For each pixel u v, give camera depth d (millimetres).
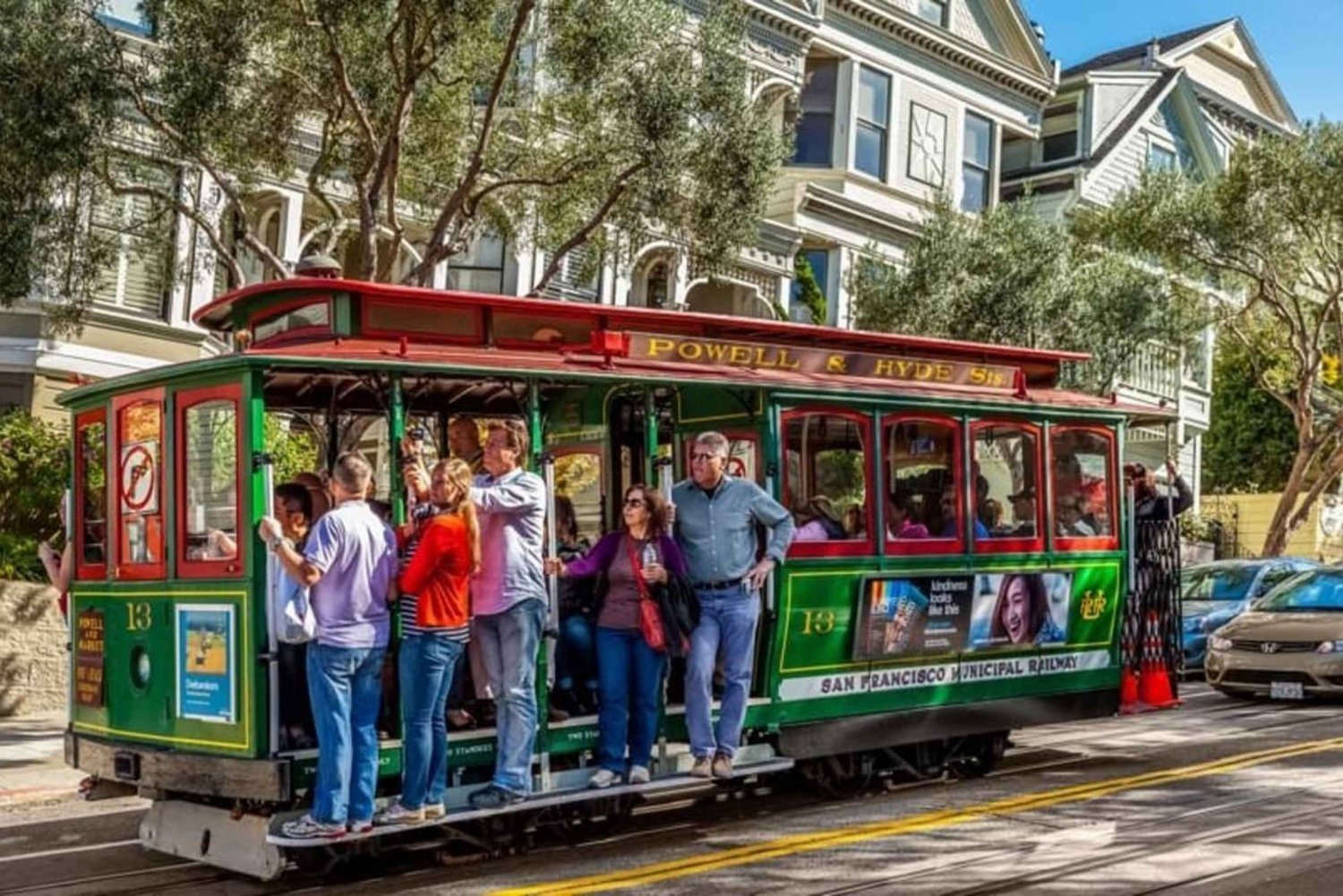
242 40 13875
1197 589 20219
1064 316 23031
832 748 9969
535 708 8297
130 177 15117
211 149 14781
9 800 10750
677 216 15523
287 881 8133
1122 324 24109
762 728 9586
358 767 7613
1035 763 12016
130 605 8547
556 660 9008
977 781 11195
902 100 28094
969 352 11406
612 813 9086
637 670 8750
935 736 10617
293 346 8445
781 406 9695
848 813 9898
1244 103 38625
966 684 10836
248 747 7613
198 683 7965
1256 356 31391
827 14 26547
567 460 10430
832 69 27078
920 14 28719
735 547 9086
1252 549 35875
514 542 8141
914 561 10406
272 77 14938
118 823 10133
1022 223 23250
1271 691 15477
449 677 7859
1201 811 9766
